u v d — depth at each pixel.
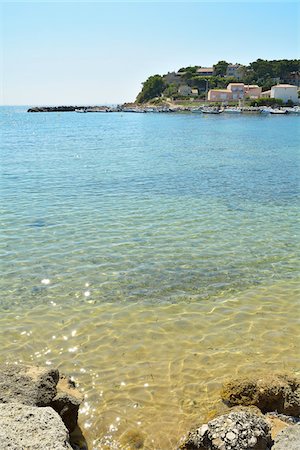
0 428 4.70
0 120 129.00
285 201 21.69
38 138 61.72
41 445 4.54
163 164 34.84
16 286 11.57
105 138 61.22
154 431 6.65
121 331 9.48
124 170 31.41
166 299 10.98
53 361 8.41
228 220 17.91
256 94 172.50
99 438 6.55
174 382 7.79
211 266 13.01
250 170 32.00
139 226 16.77
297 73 192.25
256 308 10.58
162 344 9.00
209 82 191.38
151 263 13.12
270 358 8.50
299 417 6.70
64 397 6.33
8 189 23.88
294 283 12.01
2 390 6.06
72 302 10.77
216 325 9.77
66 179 27.36
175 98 184.88
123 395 7.46
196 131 73.75
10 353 8.64
